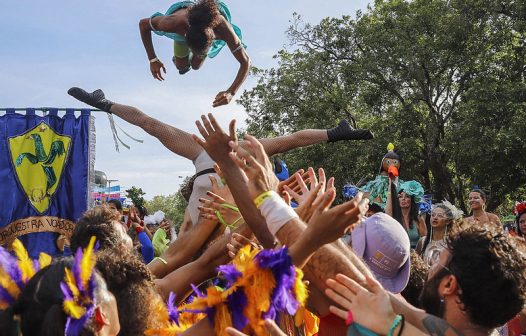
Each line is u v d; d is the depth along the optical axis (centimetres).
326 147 2275
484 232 194
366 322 179
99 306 163
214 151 221
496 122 2108
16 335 154
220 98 480
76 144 650
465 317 191
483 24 2253
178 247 297
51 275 160
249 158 207
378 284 183
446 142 2131
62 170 645
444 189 2325
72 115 654
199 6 460
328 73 2492
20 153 644
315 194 222
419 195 597
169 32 479
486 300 186
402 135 2302
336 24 2498
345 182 2239
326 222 180
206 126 220
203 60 477
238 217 284
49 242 636
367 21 2491
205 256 252
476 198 639
